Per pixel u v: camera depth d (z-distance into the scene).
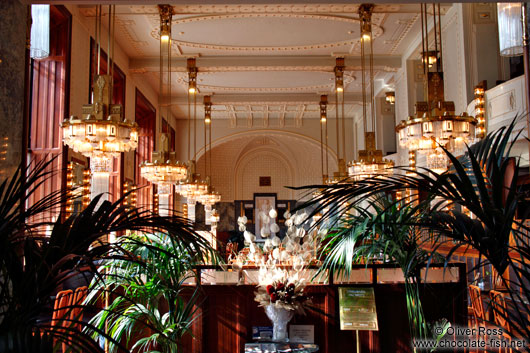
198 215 26.08
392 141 18.30
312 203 3.07
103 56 11.84
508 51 6.01
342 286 5.39
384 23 11.99
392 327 5.34
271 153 27.66
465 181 2.91
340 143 23.53
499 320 4.76
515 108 8.34
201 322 5.35
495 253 2.99
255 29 12.26
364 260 5.50
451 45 11.27
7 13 3.79
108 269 4.93
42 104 9.29
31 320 2.94
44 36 5.55
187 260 4.92
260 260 5.17
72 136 6.52
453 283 5.22
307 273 5.40
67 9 9.43
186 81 17.11
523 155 9.91
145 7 10.32
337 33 12.62
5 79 3.72
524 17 4.39
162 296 5.43
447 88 11.58
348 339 5.34
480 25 10.35
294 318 5.38
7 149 3.74
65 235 3.13
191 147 23.42
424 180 3.14
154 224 3.48
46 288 2.96
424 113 7.15
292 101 19.14
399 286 5.36
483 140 3.47
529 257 2.92
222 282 5.43
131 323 4.63
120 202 3.34
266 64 14.39
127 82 14.30
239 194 27.53
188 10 10.65
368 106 20.17
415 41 13.09
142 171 9.27
